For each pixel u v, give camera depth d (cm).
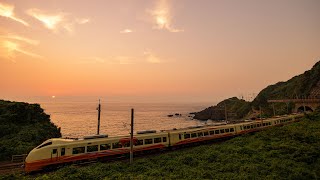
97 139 2317
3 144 2919
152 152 2738
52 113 16562
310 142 2961
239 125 3959
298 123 4656
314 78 10019
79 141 2195
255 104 10825
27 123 4088
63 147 2088
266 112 9619
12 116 3897
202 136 3266
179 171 1964
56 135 4466
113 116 14062
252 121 4469
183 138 3012
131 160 2216
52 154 2028
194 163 2222
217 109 13612
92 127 8500
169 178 1759
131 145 2239
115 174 1853
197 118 13312
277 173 1839
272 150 2595
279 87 13950
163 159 2392
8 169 2136
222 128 3619
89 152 2214
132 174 1884
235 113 11988
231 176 1802
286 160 2194
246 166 2019
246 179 1702
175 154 2592
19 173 1969
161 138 2784
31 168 1938
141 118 13250
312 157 2258
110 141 2370
